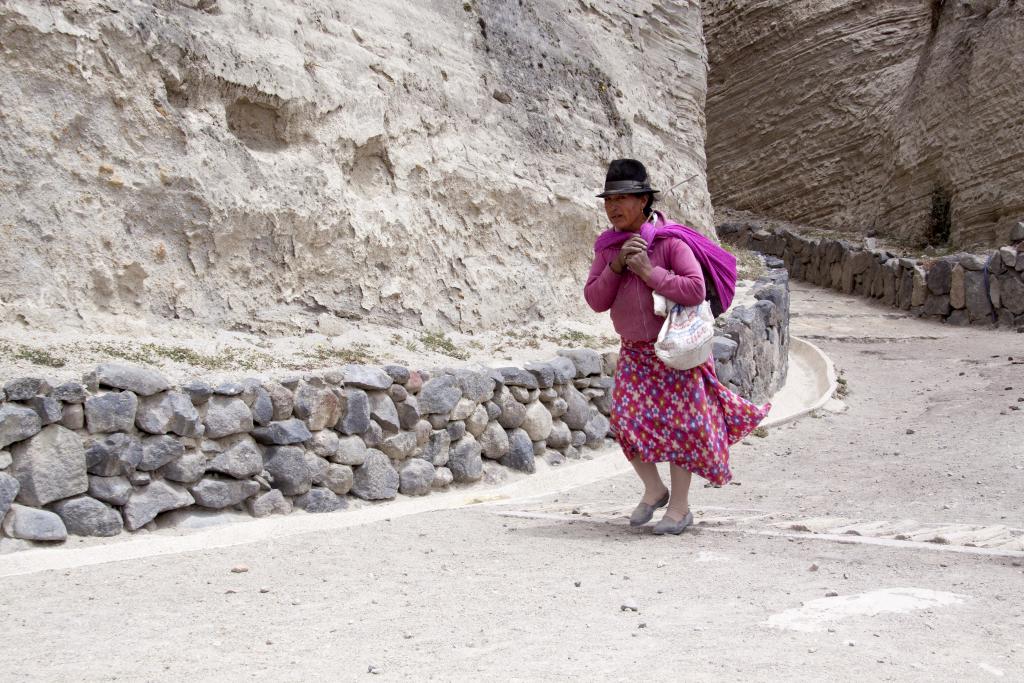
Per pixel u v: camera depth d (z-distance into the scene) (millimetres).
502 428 7484
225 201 7180
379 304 8211
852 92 25109
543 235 10242
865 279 20391
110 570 4582
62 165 6414
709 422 5129
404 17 9375
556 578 4207
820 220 25516
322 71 8133
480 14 10523
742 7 26953
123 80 6777
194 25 7316
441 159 9148
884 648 3004
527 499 6883
